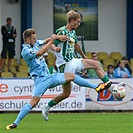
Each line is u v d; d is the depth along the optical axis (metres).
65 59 25.44
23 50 24.73
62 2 51.00
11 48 46.03
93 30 51.59
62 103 38.94
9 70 46.06
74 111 39.28
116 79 39.75
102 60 50.00
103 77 25.11
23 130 25.62
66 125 28.59
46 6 50.78
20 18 49.81
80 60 25.45
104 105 39.62
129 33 51.59
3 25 47.47
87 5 51.38
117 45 52.00
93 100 39.47
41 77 25.03
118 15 51.97
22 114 25.00
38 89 24.95
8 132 24.58
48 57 48.31
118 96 25.00
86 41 51.44
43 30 50.84
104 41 51.84
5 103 38.53
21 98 38.69
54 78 25.02
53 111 38.91
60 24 51.06
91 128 26.88
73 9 51.19
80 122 30.53
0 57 47.03
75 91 39.09
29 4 49.59
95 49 51.62
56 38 24.58
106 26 51.84
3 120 32.19
